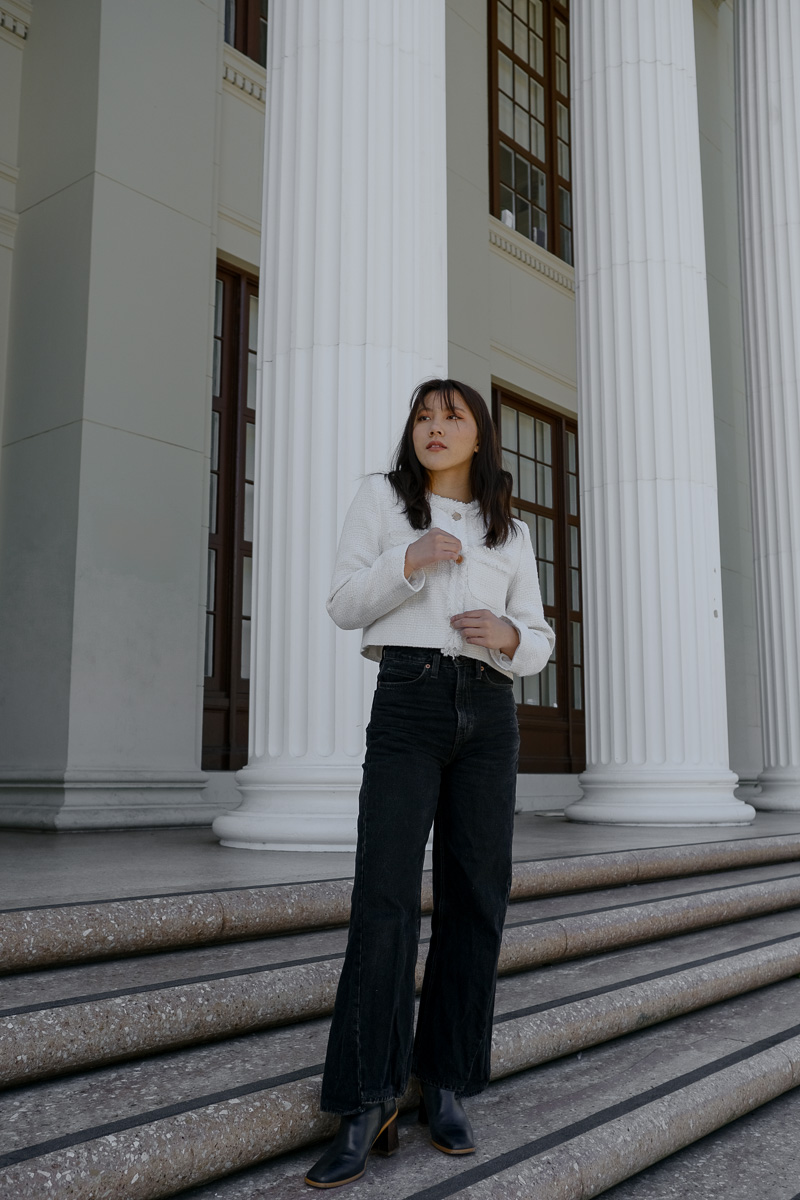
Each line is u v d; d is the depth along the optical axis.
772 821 7.55
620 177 7.59
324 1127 2.22
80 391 7.02
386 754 2.16
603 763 7.18
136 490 7.26
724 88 14.24
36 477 7.22
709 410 7.51
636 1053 3.03
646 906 4.06
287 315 5.02
